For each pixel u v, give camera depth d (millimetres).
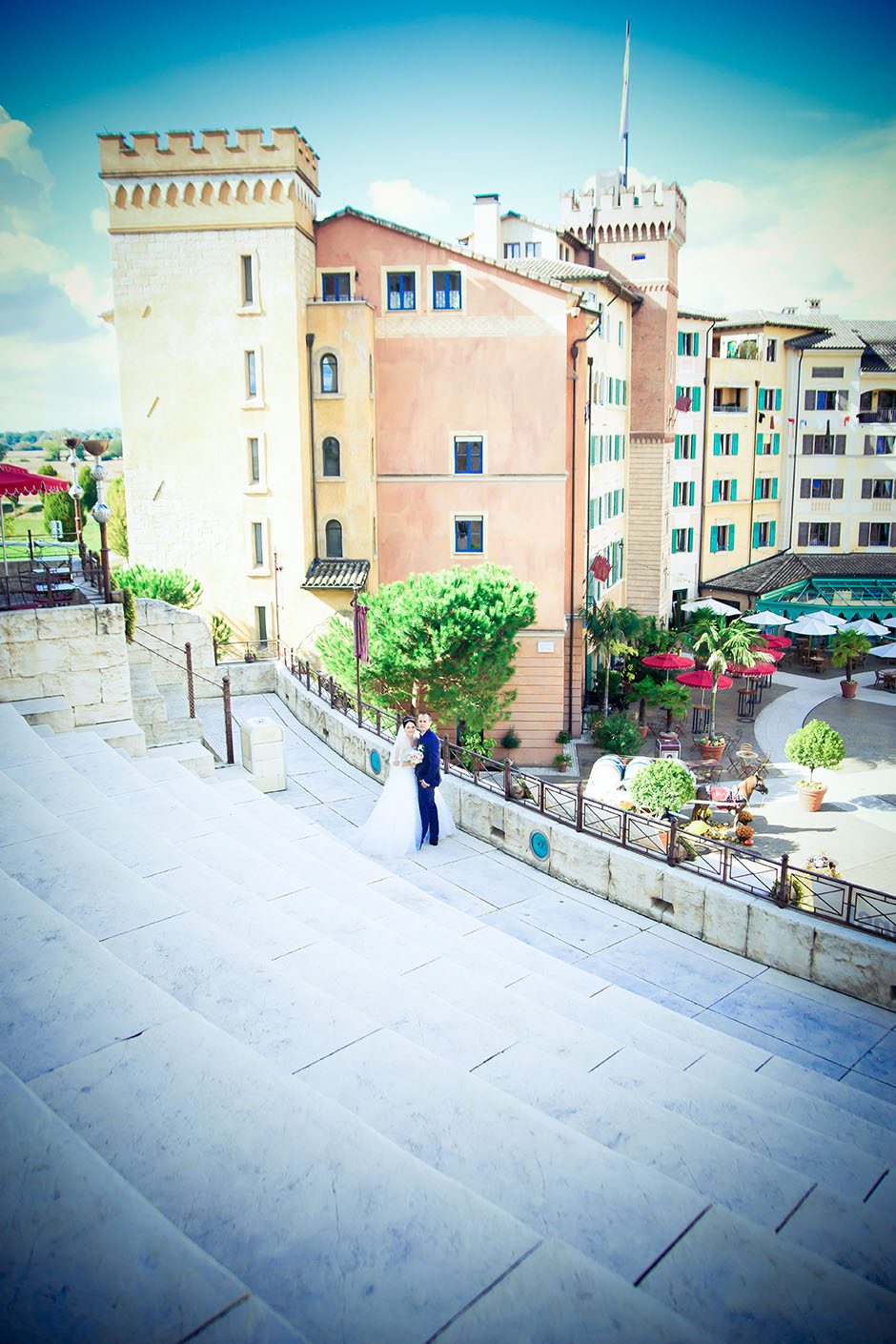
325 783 16844
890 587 51094
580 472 33625
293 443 31172
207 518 32031
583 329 32406
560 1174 4621
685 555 50844
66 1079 4840
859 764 29875
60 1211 3760
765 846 22109
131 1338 3170
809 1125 7184
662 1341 3426
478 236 42969
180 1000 5996
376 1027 5828
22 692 14453
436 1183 4207
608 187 44062
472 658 25422
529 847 13953
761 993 10578
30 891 7254
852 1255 4715
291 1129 4523
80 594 16250
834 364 54125
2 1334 3156
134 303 30969
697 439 50344
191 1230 3871
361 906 9812
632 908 12609
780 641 39219
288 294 30328
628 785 16781
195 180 29812
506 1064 6113
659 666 33688
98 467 14977
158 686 21750
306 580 31328
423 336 32031
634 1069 6793
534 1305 3561
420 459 32688
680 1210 4434
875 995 10336
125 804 11039
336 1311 3492
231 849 9945
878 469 54844
